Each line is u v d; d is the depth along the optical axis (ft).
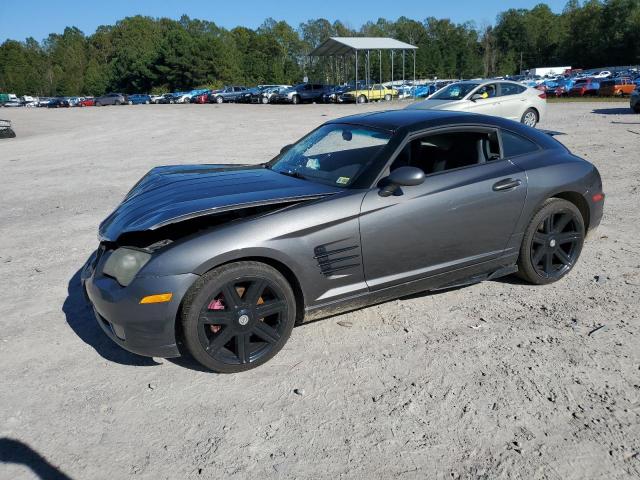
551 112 71.92
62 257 18.97
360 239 11.68
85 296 12.25
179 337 10.88
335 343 12.16
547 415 9.45
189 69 299.58
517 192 13.47
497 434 9.02
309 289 11.42
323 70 329.31
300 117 88.33
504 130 14.10
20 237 21.74
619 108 74.64
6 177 37.47
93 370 11.42
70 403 10.27
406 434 9.10
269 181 12.88
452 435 9.04
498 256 13.79
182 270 10.11
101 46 441.27
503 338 12.10
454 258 13.10
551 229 14.44
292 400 10.13
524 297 14.19
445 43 371.15
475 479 8.09
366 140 13.23
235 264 10.57
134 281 10.17
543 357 11.25
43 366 11.64
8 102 262.47
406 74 359.05
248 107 137.59
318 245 11.25
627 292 14.16
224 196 11.64
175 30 298.15
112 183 33.24
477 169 13.26
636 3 296.71
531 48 377.71
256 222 10.82
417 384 10.49
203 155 43.55
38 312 14.38
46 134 79.41
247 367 11.08
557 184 14.03
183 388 10.64
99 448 9.02
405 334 12.46
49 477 8.39
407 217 12.08
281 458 8.64
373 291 12.23
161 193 12.44
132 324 10.27
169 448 8.97
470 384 10.42
